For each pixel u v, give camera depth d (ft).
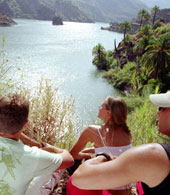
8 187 3.75
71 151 7.02
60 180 6.83
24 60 333.01
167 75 167.73
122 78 218.38
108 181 2.64
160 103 2.72
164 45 168.96
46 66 309.83
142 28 335.26
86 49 483.51
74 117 7.91
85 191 4.87
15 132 3.95
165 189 2.34
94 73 284.61
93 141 6.60
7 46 442.50
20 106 3.88
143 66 194.49
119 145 6.09
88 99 187.11
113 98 6.33
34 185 4.26
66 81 240.94
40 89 7.57
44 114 7.34
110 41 653.30
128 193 5.35
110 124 6.32
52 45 513.86
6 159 3.72
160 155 2.34
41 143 6.09
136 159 2.41
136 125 10.57
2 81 7.04
